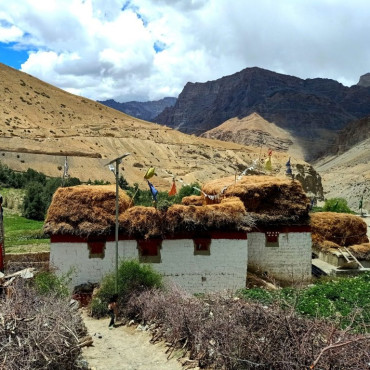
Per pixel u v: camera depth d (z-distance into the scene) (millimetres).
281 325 11500
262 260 27547
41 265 25781
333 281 24250
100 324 19312
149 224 23844
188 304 15172
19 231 43781
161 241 24156
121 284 20531
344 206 55688
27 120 171125
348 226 33938
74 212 23891
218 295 15586
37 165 108688
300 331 11328
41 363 10797
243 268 24562
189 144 191625
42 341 10953
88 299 22875
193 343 14000
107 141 158750
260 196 27719
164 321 16516
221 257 24484
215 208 24516
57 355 11266
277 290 21016
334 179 180750
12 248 33812
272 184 28000
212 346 12797
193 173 139250
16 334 11000
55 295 17219
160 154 166125
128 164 135750
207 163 168375
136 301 19078
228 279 24500
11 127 147375
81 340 15117
